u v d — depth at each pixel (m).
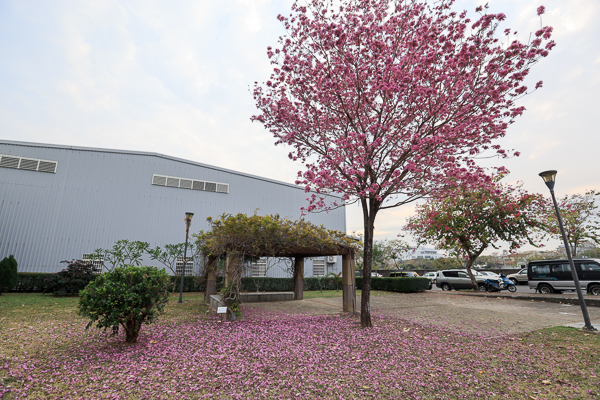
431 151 6.46
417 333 6.62
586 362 4.59
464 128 6.28
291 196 19.80
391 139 7.16
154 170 15.87
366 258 7.30
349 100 7.49
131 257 14.16
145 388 3.68
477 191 14.88
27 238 12.91
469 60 6.04
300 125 7.50
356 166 6.73
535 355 5.03
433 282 23.50
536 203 14.05
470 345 5.69
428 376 4.19
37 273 12.75
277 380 4.02
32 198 13.24
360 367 4.54
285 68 7.24
